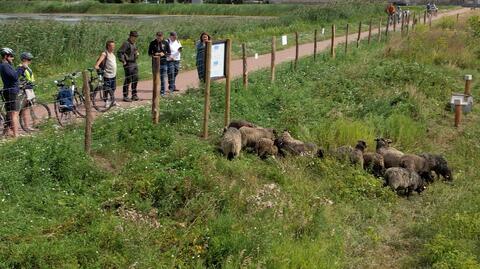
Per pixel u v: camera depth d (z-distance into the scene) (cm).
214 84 1659
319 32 3738
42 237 809
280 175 1133
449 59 2575
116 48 2752
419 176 1202
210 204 952
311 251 860
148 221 898
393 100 1767
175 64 1734
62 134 1194
